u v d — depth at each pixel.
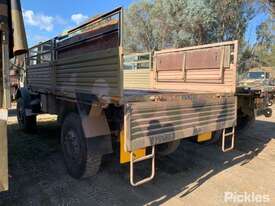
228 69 4.37
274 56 21.83
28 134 6.11
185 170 4.06
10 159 4.38
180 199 3.15
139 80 6.46
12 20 2.09
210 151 5.04
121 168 4.04
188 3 18.33
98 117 3.31
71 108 3.73
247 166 4.29
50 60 4.46
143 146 2.77
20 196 3.15
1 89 2.19
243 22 18.39
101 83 2.95
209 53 4.71
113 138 3.27
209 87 4.73
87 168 3.36
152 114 2.84
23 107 6.12
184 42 19.30
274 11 15.99
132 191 3.34
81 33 3.36
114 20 2.72
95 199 3.12
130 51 24.31
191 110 3.30
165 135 2.98
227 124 3.98
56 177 3.69
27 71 5.96
